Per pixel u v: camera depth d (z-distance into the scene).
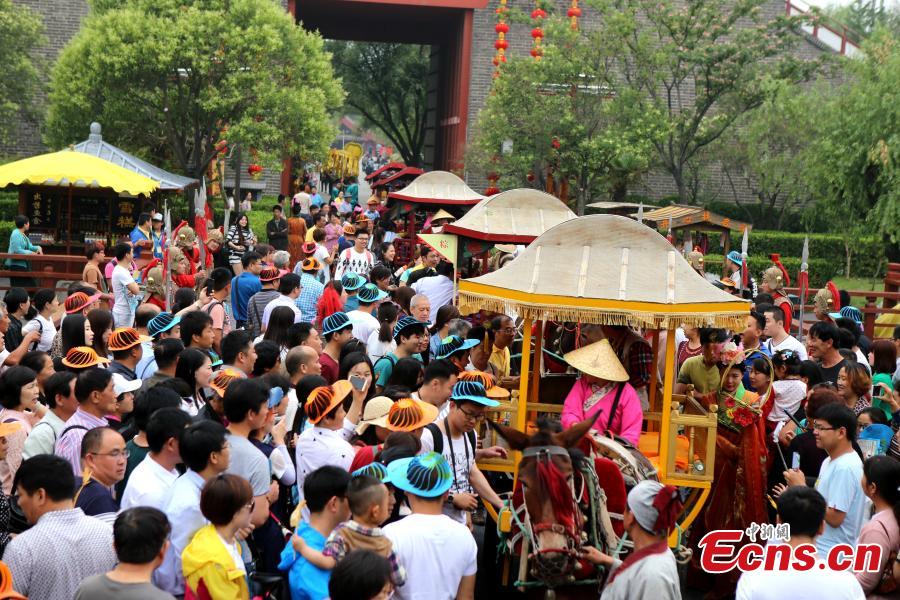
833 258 35.62
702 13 34.88
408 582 5.93
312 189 38.91
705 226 21.94
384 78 56.66
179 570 5.98
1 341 11.09
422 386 8.41
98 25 30.91
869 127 29.53
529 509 6.28
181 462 6.86
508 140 32.88
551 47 32.75
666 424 8.29
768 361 9.41
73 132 32.03
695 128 35.88
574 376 9.57
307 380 7.92
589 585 7.19
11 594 5.14
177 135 32.59
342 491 5.98
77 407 7.68
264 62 32.03
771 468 9.98
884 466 6.69
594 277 8.09
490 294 8.30
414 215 22.94
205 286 13.05
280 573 6.85
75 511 5.88
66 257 21.11
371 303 12.15
